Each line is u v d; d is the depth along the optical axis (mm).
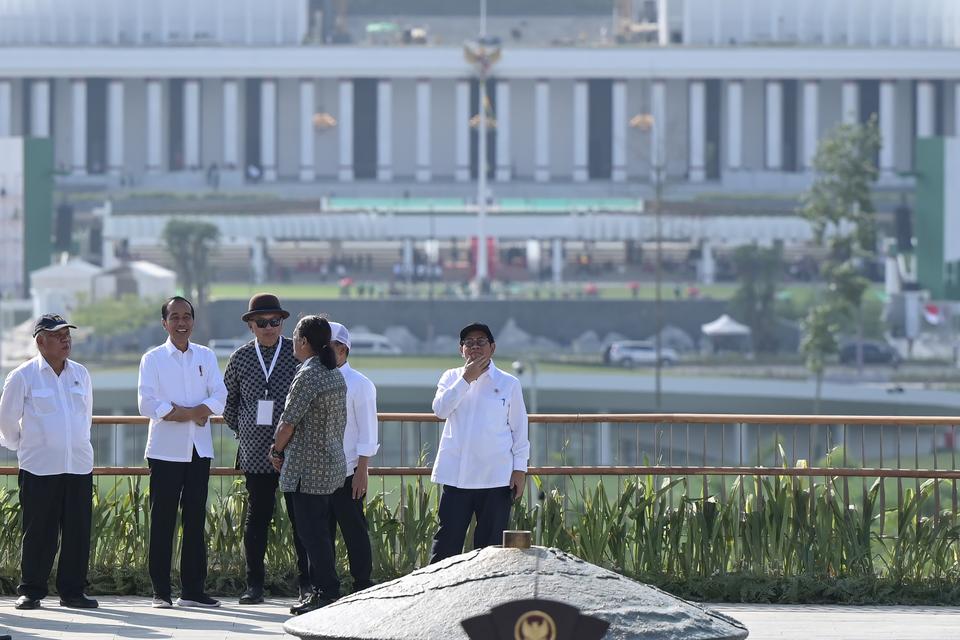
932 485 36656
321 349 31156
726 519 36750
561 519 36844
